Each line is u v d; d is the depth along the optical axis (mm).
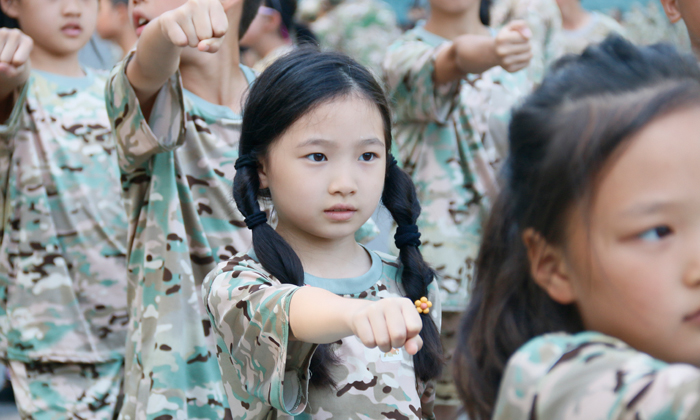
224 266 1773
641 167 864
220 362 1801
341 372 1700
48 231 3119
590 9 6246
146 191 2443
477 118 3293
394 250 3234
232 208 2504
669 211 854
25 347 3070
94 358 3164
